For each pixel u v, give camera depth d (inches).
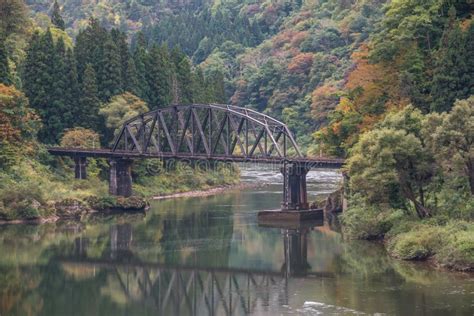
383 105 3779.5
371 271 2524.6
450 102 3289.9
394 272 2484.0
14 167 4286.4
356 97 4084.6
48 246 3270.2
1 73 4633.4
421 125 2906.0
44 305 2343.8
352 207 3366.1
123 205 4429.1
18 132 4318.4
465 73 3275.1
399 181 2849.4
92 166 5049.2
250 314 2121.1
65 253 3115.2
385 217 3056.1
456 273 2415.1
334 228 3590.1
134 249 3176.7
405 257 2642.7
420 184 2856.8
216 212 4311.0
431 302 2105.1
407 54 3767.2
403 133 2819.9
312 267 2694.4
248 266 2792.8
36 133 4867.1
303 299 2237.9
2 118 4266.7
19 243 3346.5
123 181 4628.4
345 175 3656.5
